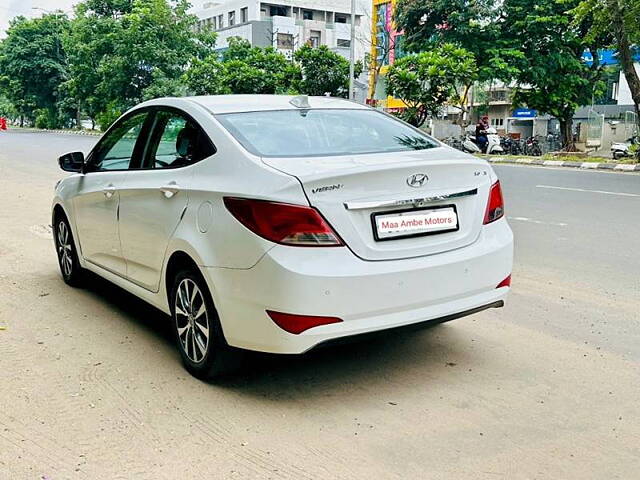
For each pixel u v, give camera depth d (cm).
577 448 292
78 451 293
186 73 3603
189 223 363
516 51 2464
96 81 4609
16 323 470
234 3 6881
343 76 3159
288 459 284
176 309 384
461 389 355
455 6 2561
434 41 2673
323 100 446
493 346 421
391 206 333
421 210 344
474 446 294
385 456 286
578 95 2642
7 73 5797
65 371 384
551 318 477
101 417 326
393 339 433
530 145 2545
